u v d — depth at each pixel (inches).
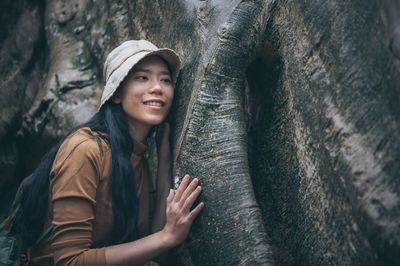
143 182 78.2
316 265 65.6
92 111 126.6
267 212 77.4
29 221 69.2
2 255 68.4
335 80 60.3
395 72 51.9
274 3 72.0
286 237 72.9
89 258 64.1
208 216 68.1
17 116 146.9
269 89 78.7
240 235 65.2
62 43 141.6
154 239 68.1
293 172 71.6
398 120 51.4
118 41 113.0
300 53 68.1
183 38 79.2
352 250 57.7
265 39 73.6
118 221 69.3
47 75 142.9
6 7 149.2
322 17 63.1
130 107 71.7
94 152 67.6
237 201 66.6
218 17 72.5
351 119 57.4
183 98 75.1
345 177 57.2
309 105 66.1
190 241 70.8
